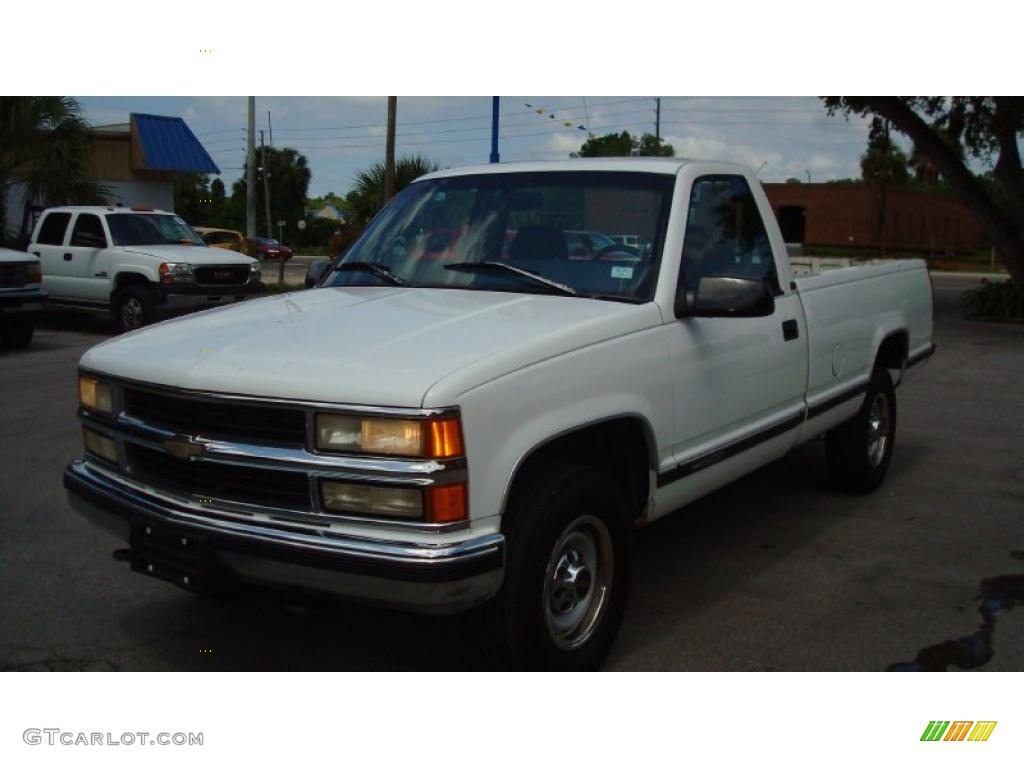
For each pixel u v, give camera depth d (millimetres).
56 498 6254
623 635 4250
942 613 4516
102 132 27891
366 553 3096
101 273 15164
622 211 4402
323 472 3158
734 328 4492
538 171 4750
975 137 19578
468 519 3137
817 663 4008
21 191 21766
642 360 3875
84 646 4141
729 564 5137
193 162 28891
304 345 3516
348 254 4973
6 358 12633
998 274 39438
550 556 3480
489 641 3475
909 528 5738
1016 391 10578
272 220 63500
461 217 4750
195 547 3371
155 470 3613
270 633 4293
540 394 3385
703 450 4324
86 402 3924
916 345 6840
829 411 5523
